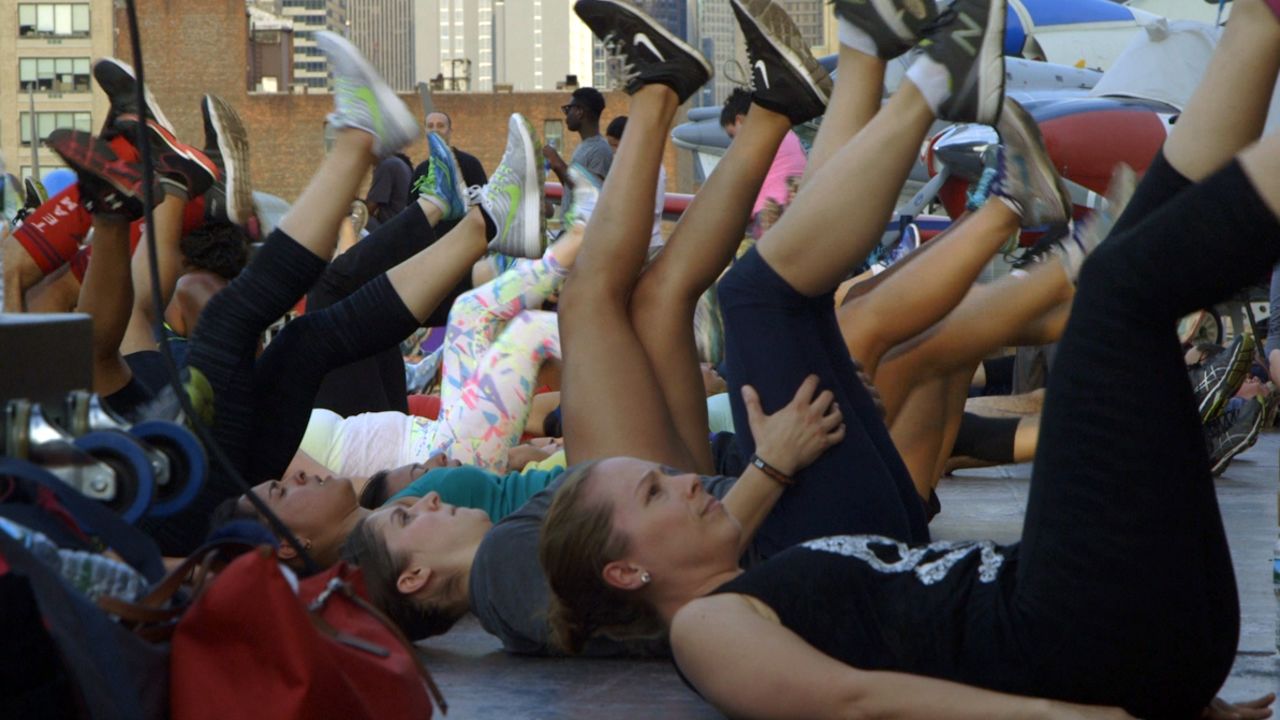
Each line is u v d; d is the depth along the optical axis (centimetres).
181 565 204
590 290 372
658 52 370
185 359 382
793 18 368
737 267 317
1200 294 208
